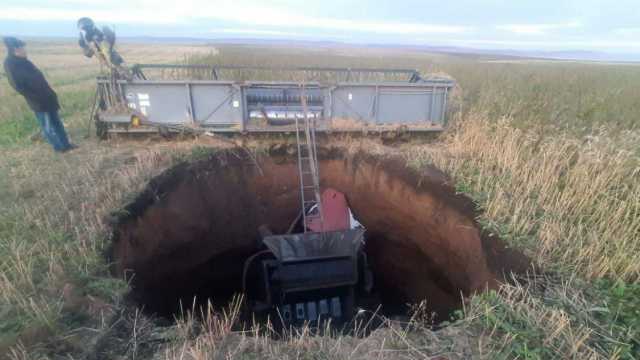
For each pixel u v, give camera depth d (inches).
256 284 300.2
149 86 275.4
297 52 1153.4
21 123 341.1
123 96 276.5
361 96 295.6
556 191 205.5
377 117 302.5
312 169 273.4
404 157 278.8
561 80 506.9
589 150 228.2
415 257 283.1
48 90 249.0
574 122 299.1
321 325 237.3
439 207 242.7
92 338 122.6
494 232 192.2
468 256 210.2
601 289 148.0
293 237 223.3
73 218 183.9
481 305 139.6
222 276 291.1
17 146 285.1
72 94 469.1
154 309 199.2
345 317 244.2
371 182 292.7
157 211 227.5
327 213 268.7
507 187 222.8
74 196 206.5
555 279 154.7
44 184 221.8
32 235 171.9
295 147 299.7
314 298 247.4
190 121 285.6
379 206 295.7
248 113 289.7
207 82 275.7
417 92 299.6
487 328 131.3
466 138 283.0
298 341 127.3
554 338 123.8
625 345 120.0
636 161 216.7
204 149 276.8
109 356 119.6
